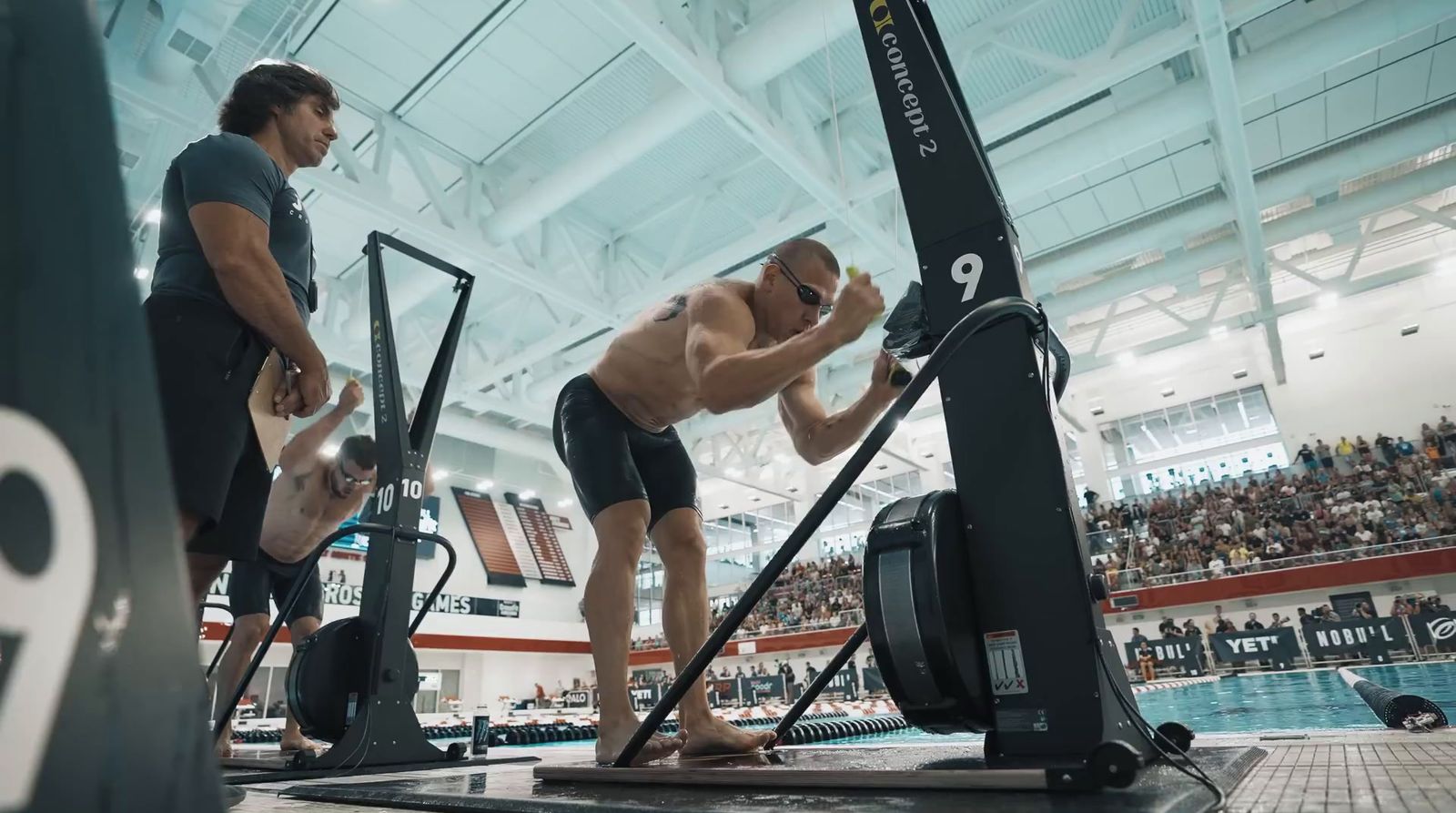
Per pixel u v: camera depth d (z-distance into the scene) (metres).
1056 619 1.13
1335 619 11.77
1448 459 14.45
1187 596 14.66
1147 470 18.36
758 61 7.01
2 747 0.18
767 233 9.62
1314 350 16.89
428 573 19.95
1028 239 12.96
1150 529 16.67
